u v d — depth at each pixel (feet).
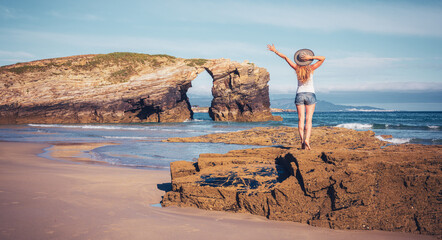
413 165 12.64
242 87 178.91
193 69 183.62
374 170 12.87
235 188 14.92
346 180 12.48
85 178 23.36
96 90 172.14
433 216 11.46
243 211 14.53
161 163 34.99
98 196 17.51
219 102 185.68
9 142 58.95
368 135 50.42
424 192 12.01
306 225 12.66
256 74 186.39
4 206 14.42
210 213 14.47
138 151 46.62
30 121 163.63
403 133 86.69
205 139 61.57
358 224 12.00
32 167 28.63
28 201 15.52
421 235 11.25
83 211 14.16
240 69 177.58
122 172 27.37
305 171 13.76
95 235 11.02
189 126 130.41
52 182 20.98
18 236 10.68
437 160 12.69
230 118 185.78
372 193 12.36
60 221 12.51
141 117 183.32
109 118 172.24
